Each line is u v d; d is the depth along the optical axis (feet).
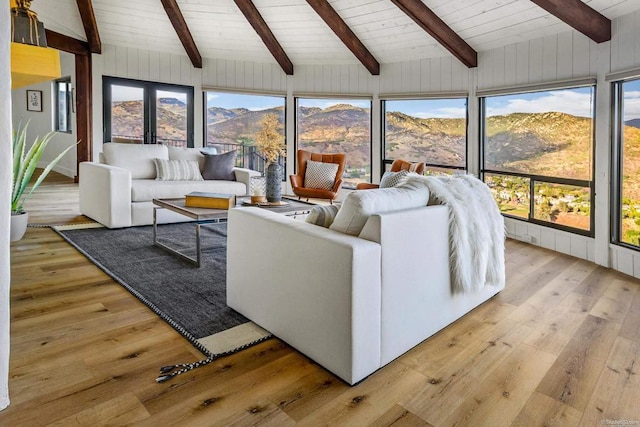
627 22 11.25
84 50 21.86
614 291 9.75
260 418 4.95
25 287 8.95
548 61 14.06
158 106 23.71
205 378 5.76
